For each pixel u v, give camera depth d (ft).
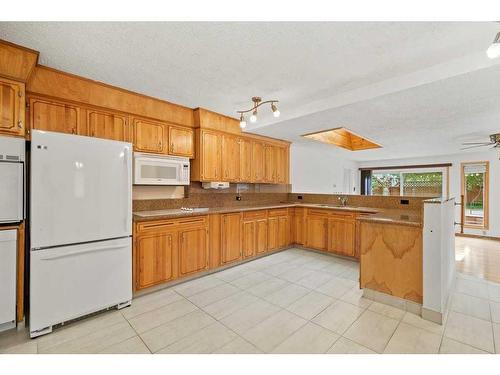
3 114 6.38
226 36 5.95
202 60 7.08
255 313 7.38
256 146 14.48
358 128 12.53
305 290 9.00
